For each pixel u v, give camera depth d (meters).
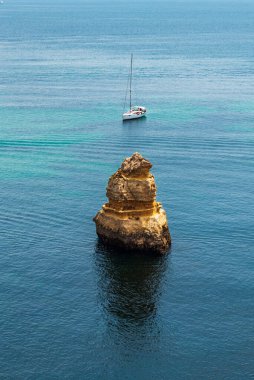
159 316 70.12
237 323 68.88
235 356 63.34
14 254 83.69
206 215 97.19
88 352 63.69
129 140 146.50
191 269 80.50
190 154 133.75
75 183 113.00
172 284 76.88
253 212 98.56
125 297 73.94
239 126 161.12
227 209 99.75
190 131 155.38
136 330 67.50
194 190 108.69
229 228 92.44
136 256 83.56
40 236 89.50
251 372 61.03
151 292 75.06
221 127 159.88
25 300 72.62
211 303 72.81
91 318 69.44
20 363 61.66
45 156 132.50
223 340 65.81
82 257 83.12
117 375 60.56
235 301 73.12
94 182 113.69
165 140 146.25
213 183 112.75
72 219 95.62
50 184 112.19
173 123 165.62
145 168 84.25
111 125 163.88
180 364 62.25
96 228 87.81
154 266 81.12
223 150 137.00
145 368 61.62
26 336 65.81
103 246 86.25
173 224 93.75
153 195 84.75
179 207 100.38
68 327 67.69
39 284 76.19
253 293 74.81
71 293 74.50
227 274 79.31
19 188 109.62
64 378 59.84
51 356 62.84
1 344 64.31
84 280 77.38
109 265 81.19
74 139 147.50
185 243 87.56
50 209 99.44
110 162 128.25
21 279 77.25
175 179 115.06
